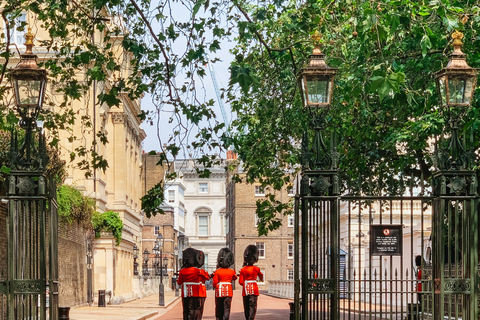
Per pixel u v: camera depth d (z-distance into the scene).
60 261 28.42
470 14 11.40
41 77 10.08
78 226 32.94
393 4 10.62
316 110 10.72
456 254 10.59
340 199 10.79
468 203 10.58
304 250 10.42
